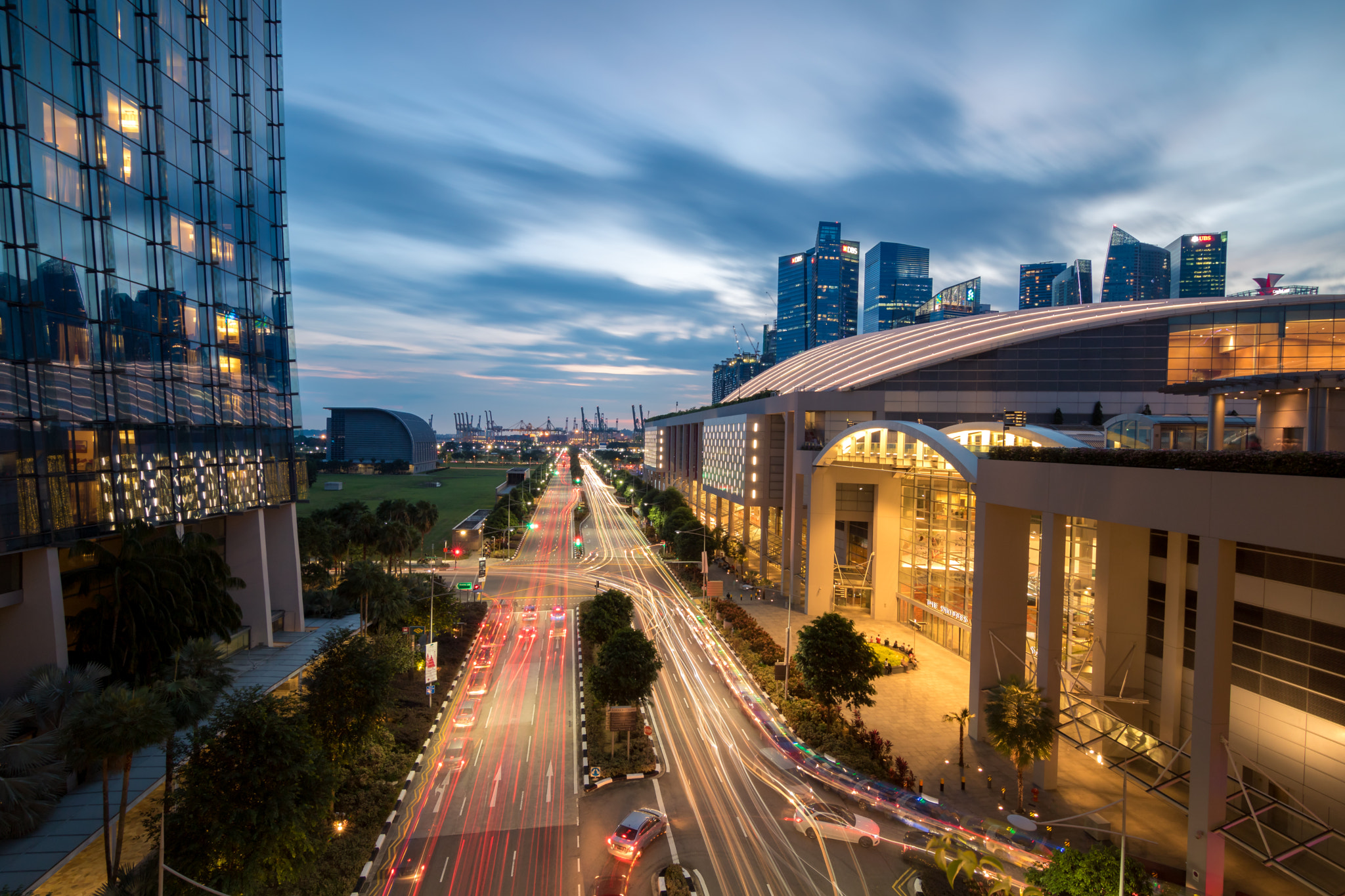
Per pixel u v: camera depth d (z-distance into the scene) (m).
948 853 32.53
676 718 49.44
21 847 30.86
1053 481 39.12
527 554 122.44
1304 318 69.56
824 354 147.25
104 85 44.66
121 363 45.19
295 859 27.91
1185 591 38.75
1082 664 46.62
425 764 41.44
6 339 36.28
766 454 103.25
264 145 66.25
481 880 30.27
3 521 35.69
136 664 38.84
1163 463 32.44
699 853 32.69
